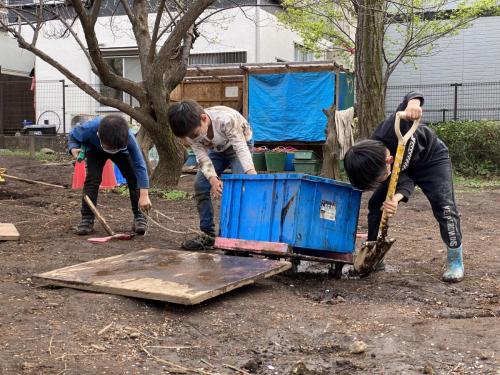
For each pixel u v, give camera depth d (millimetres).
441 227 4492
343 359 2963
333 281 4543
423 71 17328
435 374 2764
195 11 8570
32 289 3879
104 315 3404
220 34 16047
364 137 11391
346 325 3455
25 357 2770
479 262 5156
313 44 15930
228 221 4629
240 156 4734
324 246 4441
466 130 14445
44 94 17656
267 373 2809
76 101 17375
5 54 19078
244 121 4922
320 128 13789
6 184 10172
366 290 4281
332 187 4445
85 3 9312
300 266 5105
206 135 4754
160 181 9797
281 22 15641
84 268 4141
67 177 11828
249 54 15953
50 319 3295
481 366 2836
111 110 17016
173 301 3480
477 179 13922
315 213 4355
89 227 5887
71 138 5711
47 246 5230
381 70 11375
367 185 4055
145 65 9578
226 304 3750
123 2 9922
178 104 4645
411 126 4188
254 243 4410
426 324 3422
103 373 2666
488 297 4082
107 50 17109
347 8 14375
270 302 3846
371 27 11141
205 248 5352
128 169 5852
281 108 14008
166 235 6023
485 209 8672
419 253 5586
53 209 7531
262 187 4438
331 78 13633
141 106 9328
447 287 4352
